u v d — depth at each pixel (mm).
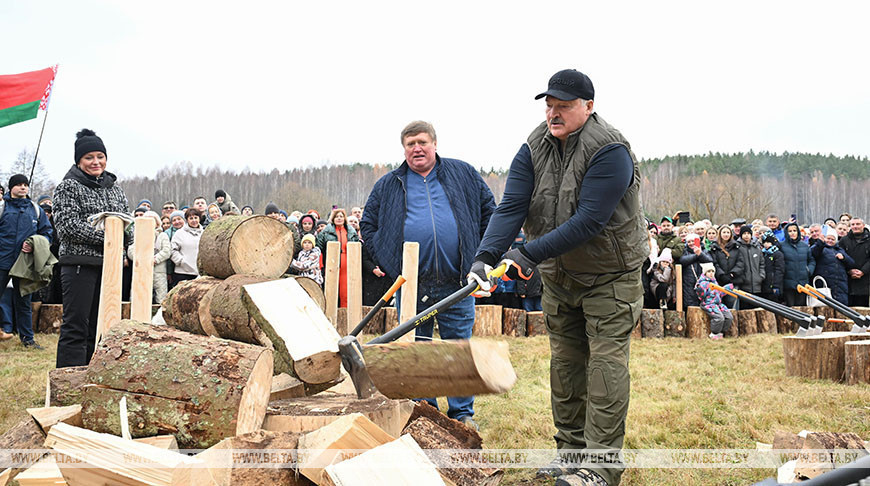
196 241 7500
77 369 3311
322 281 7934
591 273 2846
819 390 5270
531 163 2988
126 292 7594
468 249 3846
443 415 2766
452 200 3875
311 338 2604
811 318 5965
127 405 2465
